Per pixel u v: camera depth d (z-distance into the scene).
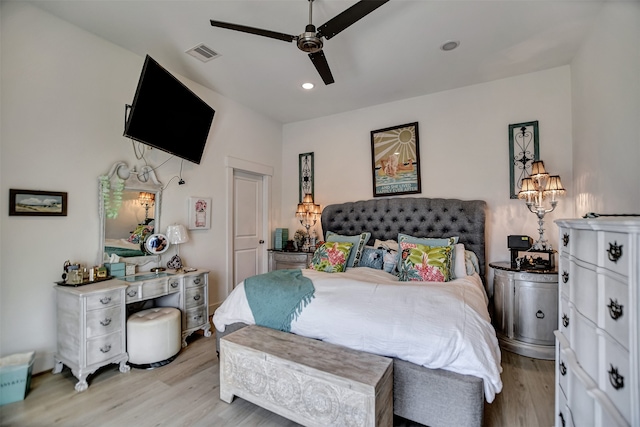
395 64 2.97
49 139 2.31
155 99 2.61
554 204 2.82
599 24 2.22
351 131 4.29
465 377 1.54
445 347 1.59
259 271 4.53
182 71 3.15
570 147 2.97
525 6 2.14
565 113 3.00
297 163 4.76
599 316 1.02
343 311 1.90
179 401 1.95
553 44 2.62
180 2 2.14
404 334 1.68
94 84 2.58
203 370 2.36
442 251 2.71
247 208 4.36
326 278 2.37
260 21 2.34
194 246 3.48
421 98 3.76
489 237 3.34
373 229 3.88
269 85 3.49
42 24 2.27
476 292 2.29
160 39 2.60
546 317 2.57
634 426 0.79
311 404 1.55
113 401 1.94
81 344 2.09
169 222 3.20
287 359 1.64
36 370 2.23
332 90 3.61
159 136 2.74
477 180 3.42
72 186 2.44
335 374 1.47
